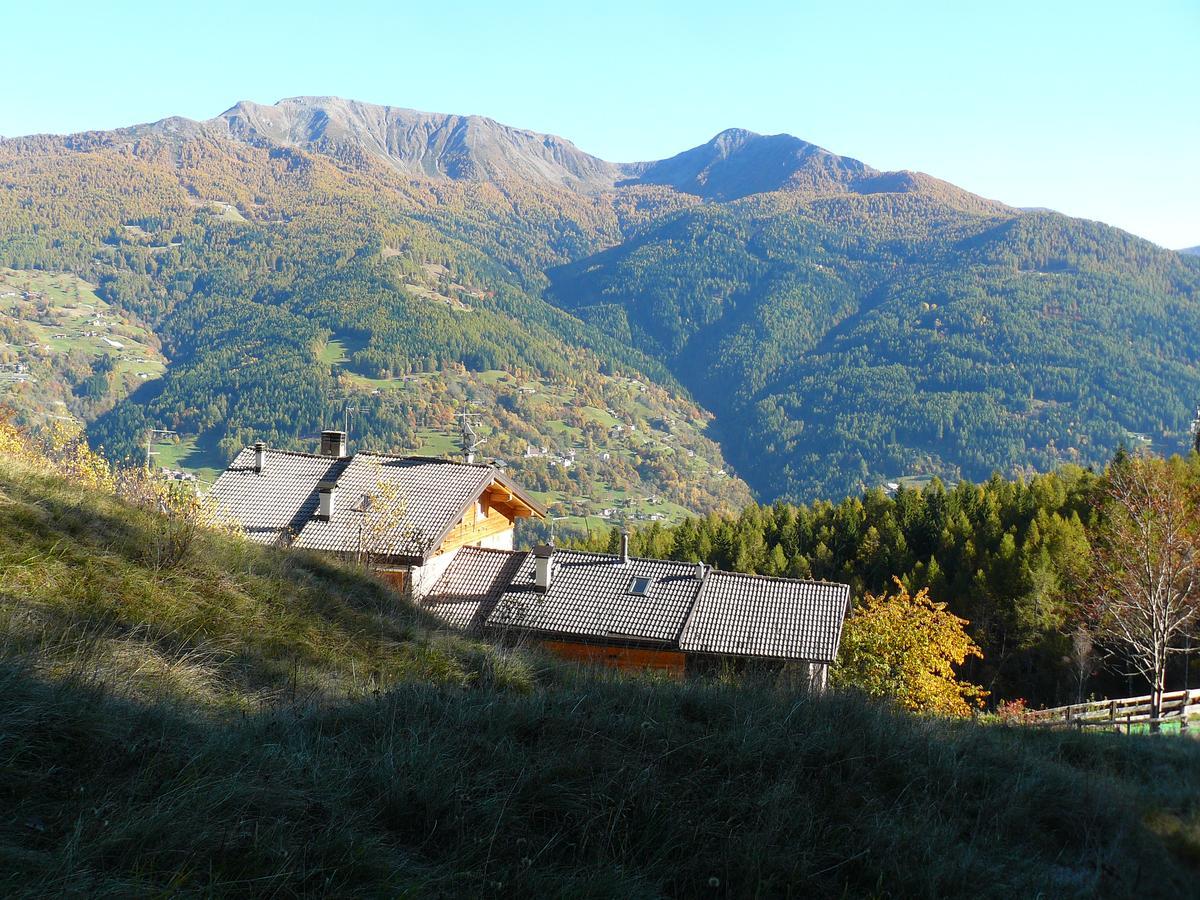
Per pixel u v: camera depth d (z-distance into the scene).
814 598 29.47
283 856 3.86
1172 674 38.69
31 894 3.23
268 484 30.69
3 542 7.55
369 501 29.08
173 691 5.96
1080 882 5.12
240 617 8.40
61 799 4.00
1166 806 6.57
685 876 4.51
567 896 4.10
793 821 5.10
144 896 3.40
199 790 4.16
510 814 4.74
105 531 8.84
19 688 4.51
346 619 9.65
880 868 4.82
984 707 41.38
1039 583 45.03
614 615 27.98
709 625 27.80
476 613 28.03
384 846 4.21
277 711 6.01
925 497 70.31
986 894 4.73
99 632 6.65
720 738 6.07
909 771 6.20
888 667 30.89
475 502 32.03
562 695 6.76
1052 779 6.61
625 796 5.04
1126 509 33.28
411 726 5.58
